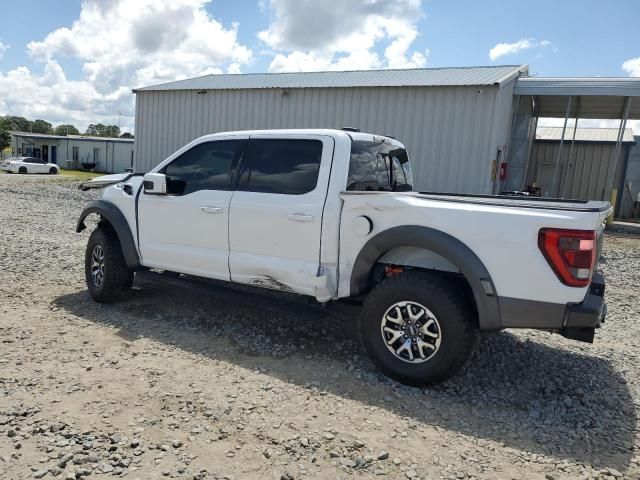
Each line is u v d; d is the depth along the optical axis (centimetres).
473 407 352
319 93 1396
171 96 1664
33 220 1141
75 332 454
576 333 341
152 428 301
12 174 3519
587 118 1978
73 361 390
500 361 436
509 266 341
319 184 414
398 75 1484
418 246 368
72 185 2227
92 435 289
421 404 351
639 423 341
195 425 307
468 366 420
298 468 270
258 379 377
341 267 406
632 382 409
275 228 427
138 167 1772
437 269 388
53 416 307
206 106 1599
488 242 347
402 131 1294
